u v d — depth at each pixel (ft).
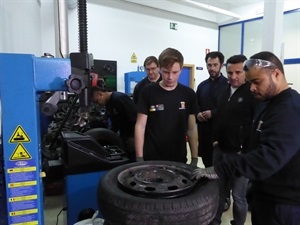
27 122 2.81
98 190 3.17
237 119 6.59
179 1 17.97
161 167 3.84
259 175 3.28
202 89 9.55
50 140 7.29
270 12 11.03
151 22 18.12
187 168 3.71
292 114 3.32
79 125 8.13
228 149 6.89
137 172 3.59
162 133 5.44
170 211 2.66
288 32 17.58
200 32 21.13
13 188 2.87
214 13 21.52
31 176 2.91
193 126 5.82
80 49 3.40
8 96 2.73
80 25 3.37
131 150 7.36
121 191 2.99
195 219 2.76
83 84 2.99
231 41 21.54
